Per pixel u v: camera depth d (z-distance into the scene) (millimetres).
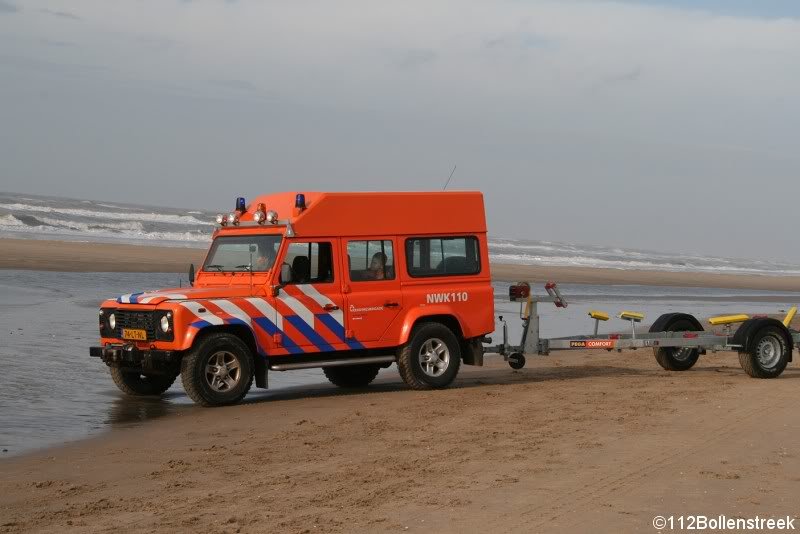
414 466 8250
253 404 11812
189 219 77125
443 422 10391
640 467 8211
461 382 14062
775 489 7512
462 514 6766
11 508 6957
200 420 10609
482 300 13461
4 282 26891
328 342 12375
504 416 10750
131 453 8844
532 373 15234
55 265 33094
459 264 13391
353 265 12625
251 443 9305
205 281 12828
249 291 12016
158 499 7188
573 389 12961
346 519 6641
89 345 16391
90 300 23844
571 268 62750
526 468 8164
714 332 14891
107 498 7238
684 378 14289
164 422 10477
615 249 125812
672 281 55375
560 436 9562
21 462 8469
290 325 12125
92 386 12891
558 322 23875
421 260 13094
